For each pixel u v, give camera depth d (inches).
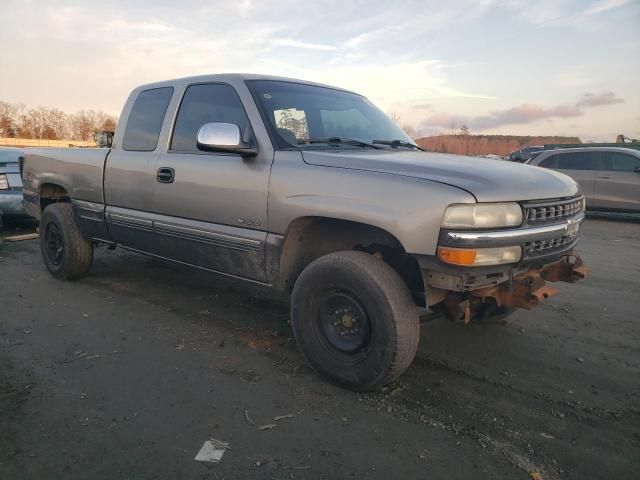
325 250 135.8
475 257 103.0
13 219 307.4
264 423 107.1
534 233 111.2
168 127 162.4
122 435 101.8
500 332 163.2
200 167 147.1
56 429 103.5
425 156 130.9
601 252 300.8
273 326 164.7
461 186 105.4
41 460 93.5
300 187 123.9
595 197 442.0
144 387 122.0
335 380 122.6
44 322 164.6
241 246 138.3
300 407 113.9
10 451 96.0
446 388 124.6
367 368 115.6
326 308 123.5
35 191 217.9
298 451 97.7
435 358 142.1
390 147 148.1
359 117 163.3
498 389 124.8
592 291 212.2
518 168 125.4
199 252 152.6
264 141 134.6
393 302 110.7
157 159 161.8
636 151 434.9
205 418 108.7
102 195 184.4
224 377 128.0
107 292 197.9
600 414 114.2
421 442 101.5
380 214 109.8
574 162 456.1
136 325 163.2
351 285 115.5
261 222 132.8
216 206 143.2
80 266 206.5
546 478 91.6
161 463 93.3
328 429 105.3
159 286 206.7
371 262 114.8
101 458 94.4
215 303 186.7
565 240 124.0
